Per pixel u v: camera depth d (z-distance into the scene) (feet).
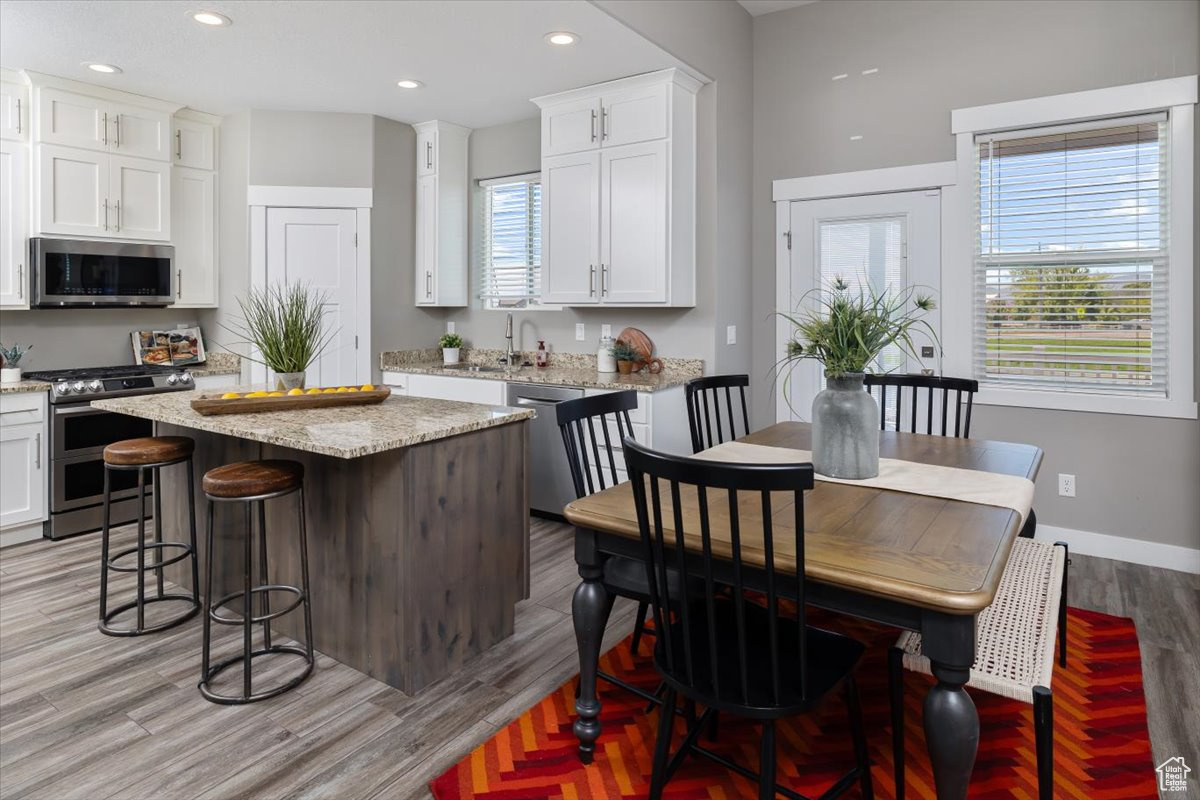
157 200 14.38
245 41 11.37
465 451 7.99
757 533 5.24
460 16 10.45
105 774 6.13
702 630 5.85
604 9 10.28
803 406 13.83
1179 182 10.43
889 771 6.20
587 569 6.08
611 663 8.14
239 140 15.21
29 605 9.59
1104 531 11.27
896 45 12.48
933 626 4.42
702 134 13.14
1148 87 10.50
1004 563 4.76
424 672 7.56
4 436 11.80
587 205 13.62
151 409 8.86
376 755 6.43
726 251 13.44
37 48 11.58
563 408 7.26
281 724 6.89
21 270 12.71
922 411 12.46
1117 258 10.97
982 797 5.80
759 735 6.76
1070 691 7.37
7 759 6.31
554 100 13.93
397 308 16.38
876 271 12.88
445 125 16.33
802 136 13.52
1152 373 10.86
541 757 6.37
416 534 7.38
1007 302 11.84
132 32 11.00
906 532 5.28
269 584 8.77
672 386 12.75
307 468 8.22
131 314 15.30
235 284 15.49
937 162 12.16
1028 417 11.72
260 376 15.25
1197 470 10.58
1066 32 11.06
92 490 12.86
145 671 7.86
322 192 15.38
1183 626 8.87
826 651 5.44
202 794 5.89
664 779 5.58
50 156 12.80
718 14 12.92
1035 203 11.53
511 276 16.74
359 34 11.13
